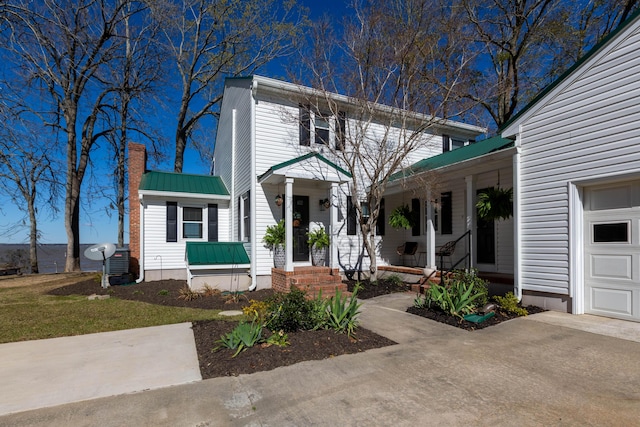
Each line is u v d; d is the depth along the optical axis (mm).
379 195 9930
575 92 6172
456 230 10375
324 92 9836
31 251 19047
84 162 18125
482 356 4305
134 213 12664
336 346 4691
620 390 3311
